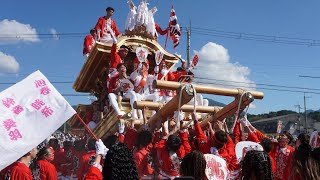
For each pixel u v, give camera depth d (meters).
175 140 5.96
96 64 11.73
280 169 7.36
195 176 3.93
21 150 4.75
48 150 5.94
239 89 6.84
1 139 4.71
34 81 5.30
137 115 8.70
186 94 6.27
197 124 6.61
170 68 12.03
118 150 3.53
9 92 5.08
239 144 6.45
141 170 6.11
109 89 10.45
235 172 6.18
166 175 5.96
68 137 11.18
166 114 7.14
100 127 9.84
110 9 13.09
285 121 53.50
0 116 4.83
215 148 6.09
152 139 6.74
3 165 4.60
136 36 11.20
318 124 54.22
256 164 3.70
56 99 5.27
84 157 6.24
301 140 7.20
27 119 5.00
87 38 12.89
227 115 7.41
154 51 11.45
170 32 12.39
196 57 11.23
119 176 3.41
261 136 7.57
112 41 12.23
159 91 10.09
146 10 11.45
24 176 5.03
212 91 6.58
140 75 10.27
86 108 13.08
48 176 5.74
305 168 4.25
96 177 4.79
